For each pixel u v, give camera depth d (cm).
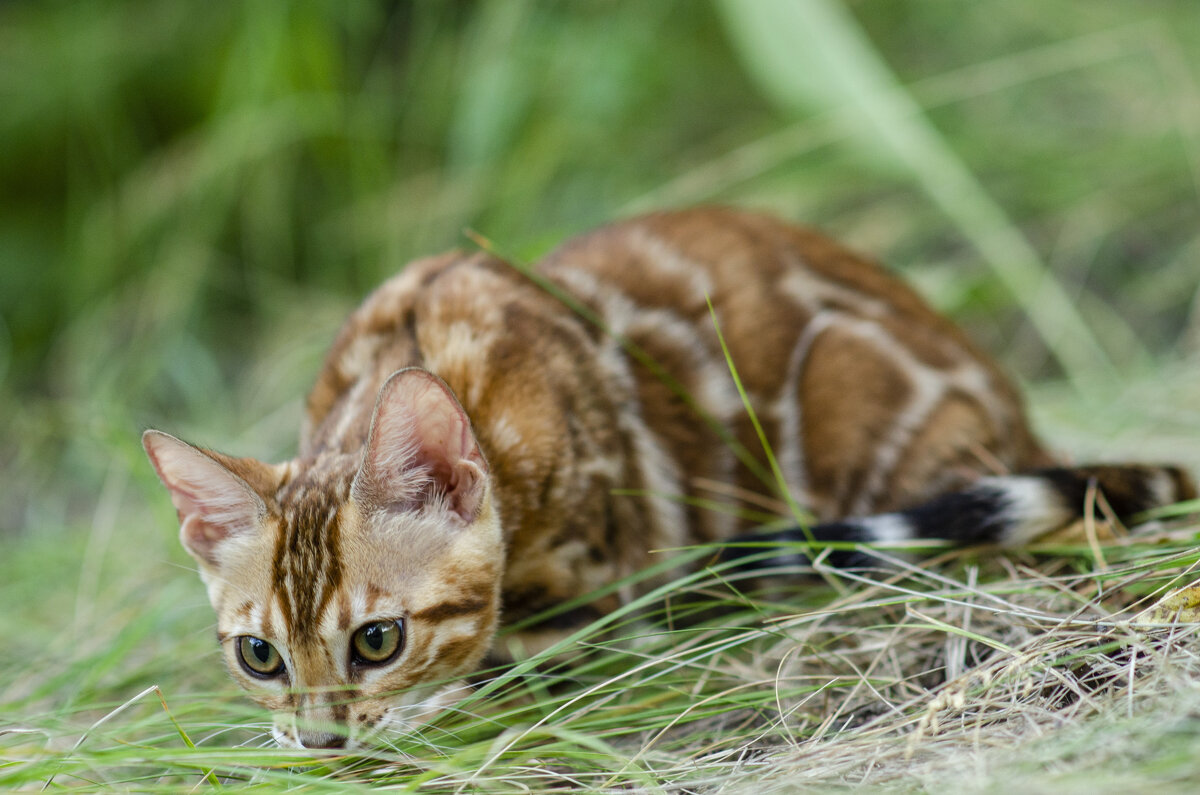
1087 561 469
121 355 887
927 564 471
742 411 521
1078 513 478
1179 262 803
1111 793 297
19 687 517
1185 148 833
